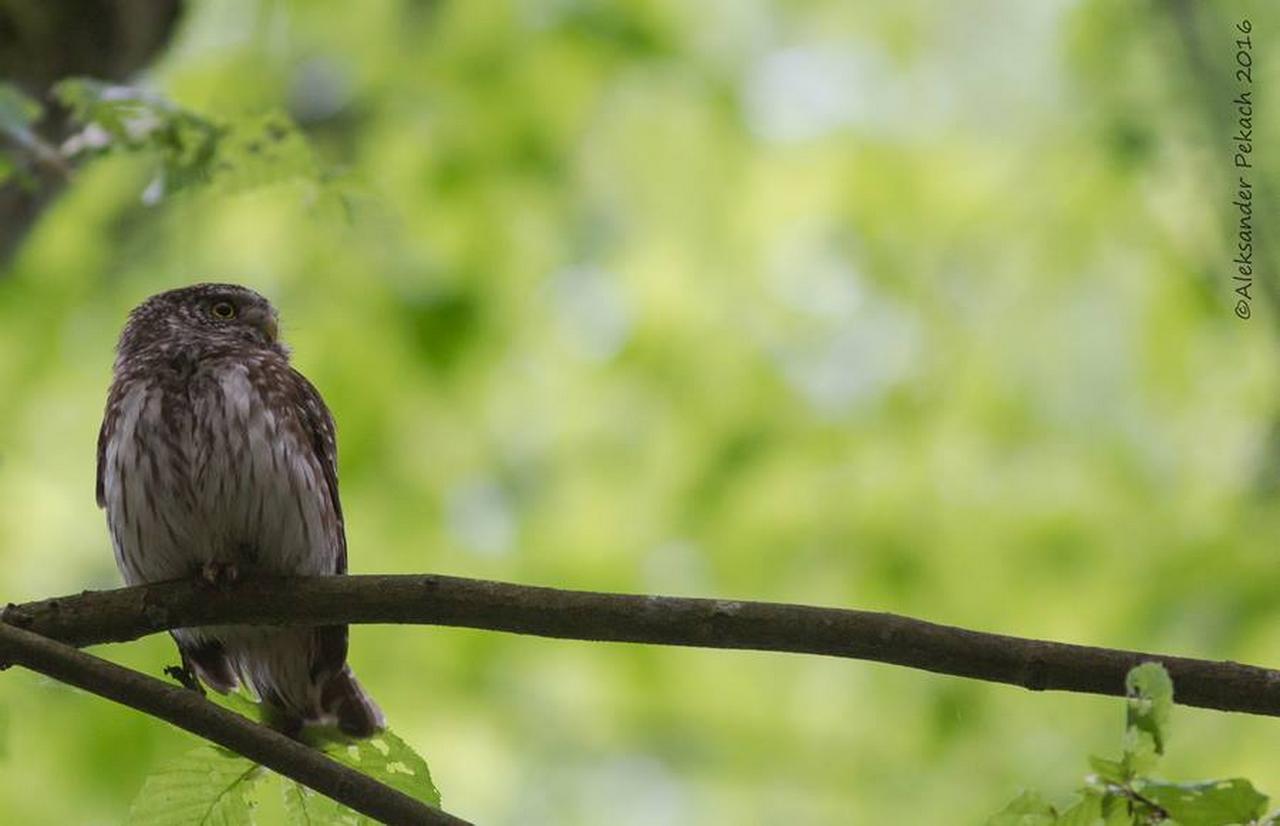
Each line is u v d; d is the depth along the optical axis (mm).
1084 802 4734
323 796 5762
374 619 6121
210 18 13758
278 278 13719
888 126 14461
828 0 15367
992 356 13961
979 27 14633
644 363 14141
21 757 11211
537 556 13594
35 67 8742
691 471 13695
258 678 7215
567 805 13539
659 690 13469
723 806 13781
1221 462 13305
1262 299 12508
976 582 13344
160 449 7215
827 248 14391
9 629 5812
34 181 7504
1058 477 13664
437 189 13758
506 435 14000
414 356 13500
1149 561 13008
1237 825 4637
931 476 13633
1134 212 13695
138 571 7383
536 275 14141
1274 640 11977
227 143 7527
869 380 14078
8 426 13227
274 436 7312
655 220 14453
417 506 13586
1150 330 13586
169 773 5738
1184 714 11977
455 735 13211
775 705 13672
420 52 13953
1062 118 14094
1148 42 13359
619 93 14359
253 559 7352
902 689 13359
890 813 13352
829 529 13492
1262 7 12312
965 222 14188
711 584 13430
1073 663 5512
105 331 13562
